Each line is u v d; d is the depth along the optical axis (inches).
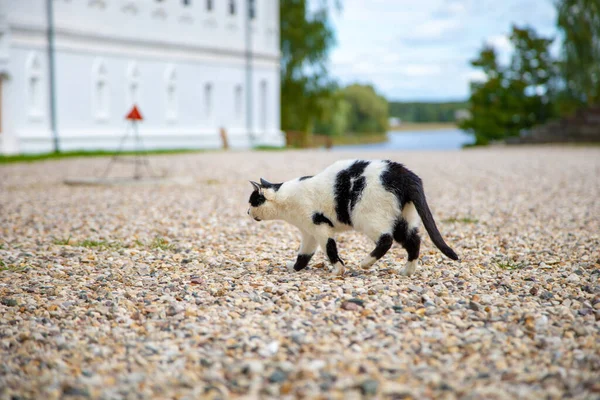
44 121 1200.2
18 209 544.1
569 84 1652.3
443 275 297.6
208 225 462.0
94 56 1294.3
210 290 275.0
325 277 295.9
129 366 198.7
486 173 840.3
